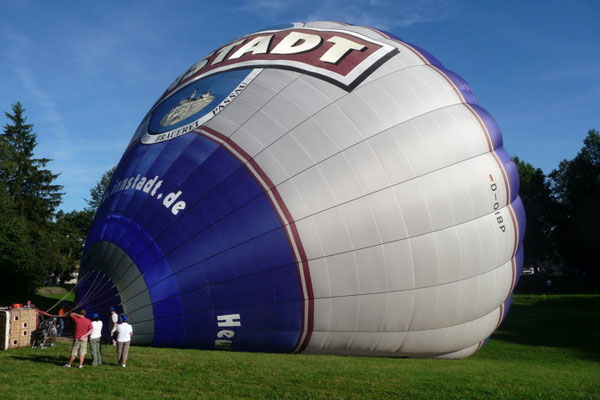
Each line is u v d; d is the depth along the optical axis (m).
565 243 52.31
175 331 11.04
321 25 15.08
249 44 14.14
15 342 11.70
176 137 12.34
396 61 13.36
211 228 11.08
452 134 12.52
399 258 11.41
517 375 11.17
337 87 12.38
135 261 11.12
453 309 12.27
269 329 11.17
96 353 9.80
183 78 14.61
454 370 11.38
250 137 11.70
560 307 32.28
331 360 11.27
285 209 11.05
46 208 50.97
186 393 7.82
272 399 7.70
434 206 11.76
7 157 47.44
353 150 11.58
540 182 60.28
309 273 11.02
